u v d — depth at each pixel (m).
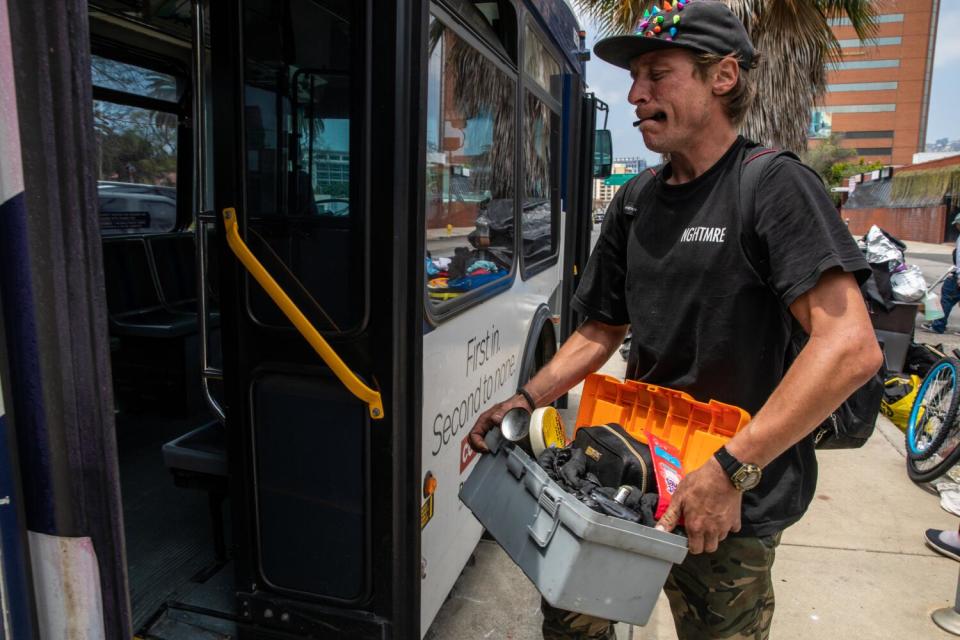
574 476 1.47
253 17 1.74
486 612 2.96
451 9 2.16
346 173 1.74
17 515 0.97
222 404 2.64
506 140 2.94
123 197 3.98
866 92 100.00
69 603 1.00
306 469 1.92
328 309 1.81
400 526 1.89
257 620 2.04
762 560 1.56
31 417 0.95
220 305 1.91
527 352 3.44
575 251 5.13
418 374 1.84
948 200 30.94
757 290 1.48
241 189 1.81
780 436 1.30
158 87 4.06
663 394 1.62
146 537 2.85
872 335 1.29
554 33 3.81
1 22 0.87
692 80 1.48
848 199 45.16
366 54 1.68
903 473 4.55
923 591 3.21
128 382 4.09
